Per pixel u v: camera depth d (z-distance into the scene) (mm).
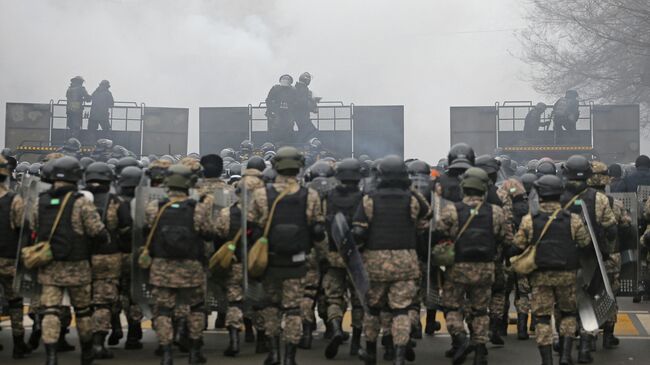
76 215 9922
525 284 12531
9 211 10828
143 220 10719
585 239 10242
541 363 10867
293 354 10086
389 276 9914
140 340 12891
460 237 10273
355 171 11148
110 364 10961
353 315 11391
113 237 10930
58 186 10055
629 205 13133
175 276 10094
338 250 10188
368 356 10477
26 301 16469
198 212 10211
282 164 10188
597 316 11000
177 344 11602
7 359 11328
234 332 11328
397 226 9992
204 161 11953
